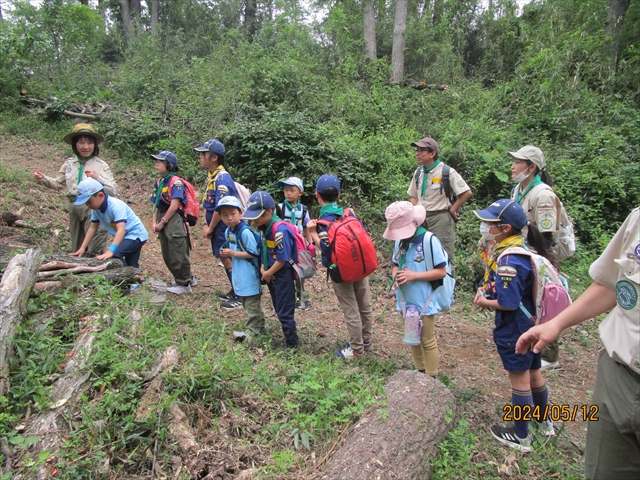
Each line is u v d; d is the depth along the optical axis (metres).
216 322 4.50
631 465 1.81
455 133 9.41
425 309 3.58
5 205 6.39
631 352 1.73
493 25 16.34
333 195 4.27
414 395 3.10
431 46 15.95
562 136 10.60
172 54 16.48
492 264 3.20
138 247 4.91
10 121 11.11
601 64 12.38
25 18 14.84
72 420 2.57
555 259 3.61
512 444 3.16
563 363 4.74
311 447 2.71
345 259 3.85
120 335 3.33
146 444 2.54
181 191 5.04
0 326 3.00
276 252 4.05
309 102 10.44
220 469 2.44
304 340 4.65
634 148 10.00
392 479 2.44
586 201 8.59
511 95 11.89
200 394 2.98
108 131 10.53
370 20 15.39
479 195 8.45
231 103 9.99
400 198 7.68
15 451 2.39
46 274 3.94
